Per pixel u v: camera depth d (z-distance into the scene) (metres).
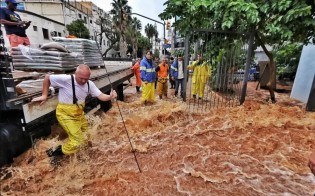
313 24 4.89
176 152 3.58
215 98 7.66
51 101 3.15
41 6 28.52
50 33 24.05
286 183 2.72
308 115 5.21
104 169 3.11
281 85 11.28
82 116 3.28
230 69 6.55
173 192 2.56
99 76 4.94
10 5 5.02
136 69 10.24
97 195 2.52
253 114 5.27
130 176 2.91
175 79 8.70
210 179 2.79
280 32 5.08
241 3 4.89
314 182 2.74
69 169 3.02
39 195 2.51
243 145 3.76
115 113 6.05
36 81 3.68
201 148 3.71
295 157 3.33
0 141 2.52
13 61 4.38
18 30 5.22
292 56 10.88
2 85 2.42
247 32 5.94
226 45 6.28
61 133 3.86
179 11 5.85
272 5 5.13
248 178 2.83
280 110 5.54
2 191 2.54
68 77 2.86
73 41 6.02
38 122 2.94
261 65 10.23
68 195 2.52
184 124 5.01
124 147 3.82
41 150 3.15
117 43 41.00
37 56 4.32
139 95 9.89
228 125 4.62
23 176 2.73
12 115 2.65
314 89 5.66
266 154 3.45
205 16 5.83
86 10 38.16
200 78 7.13
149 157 3.47
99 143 4.02
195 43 7.20
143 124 4.97
